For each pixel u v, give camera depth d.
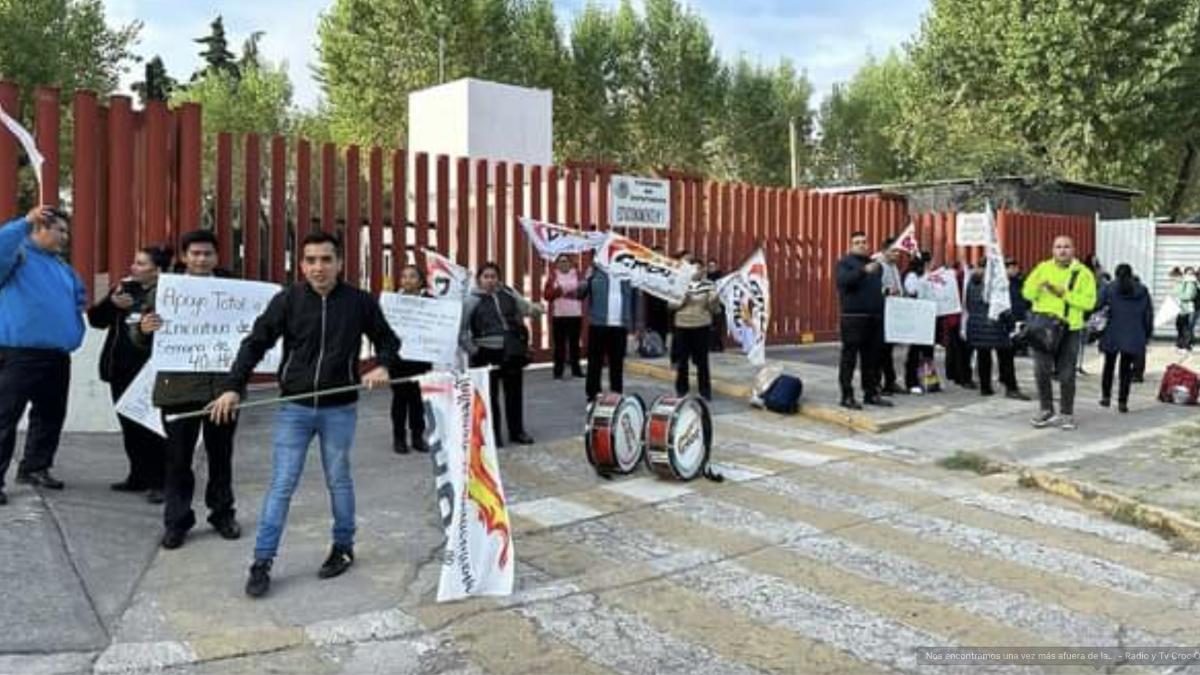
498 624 5.75
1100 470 9.50
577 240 13.50
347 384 6.24
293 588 6.22
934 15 34.94
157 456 7.89
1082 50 31.52
